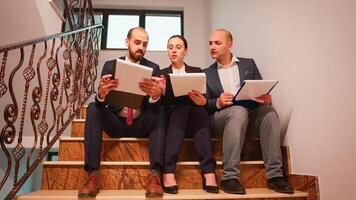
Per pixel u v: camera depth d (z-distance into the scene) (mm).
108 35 4027
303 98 1535
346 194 1188
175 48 1886
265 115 1598
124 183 1547
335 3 1267
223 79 1935
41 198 1269
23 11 2080
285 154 1695
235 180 1439
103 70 1794
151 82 1430
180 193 1423
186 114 1612
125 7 4098
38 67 1501
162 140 1536
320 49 1382
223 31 1973
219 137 1803
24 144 2744
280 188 1449
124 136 1745
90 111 1554
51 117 2508
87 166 1442
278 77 1829
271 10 1949
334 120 1271
